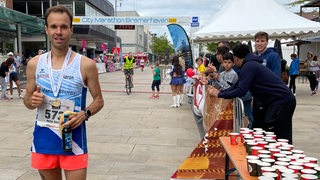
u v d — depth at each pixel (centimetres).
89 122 807
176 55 1128
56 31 238
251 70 374
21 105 1069
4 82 1211
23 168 479
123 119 852
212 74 596
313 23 930
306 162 244
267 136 314
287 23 919
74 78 242
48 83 241
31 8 3800
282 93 379
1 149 570
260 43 472
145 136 674
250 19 938
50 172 253
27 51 3756
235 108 396
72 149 242
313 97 1363
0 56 1755
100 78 2509
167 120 843
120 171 473
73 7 3828
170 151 571
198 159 406
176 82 1057
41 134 245
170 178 429
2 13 1570
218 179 404
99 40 4547
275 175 222
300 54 2736
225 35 915
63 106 240
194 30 1527
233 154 292
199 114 624
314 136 687
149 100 1241
